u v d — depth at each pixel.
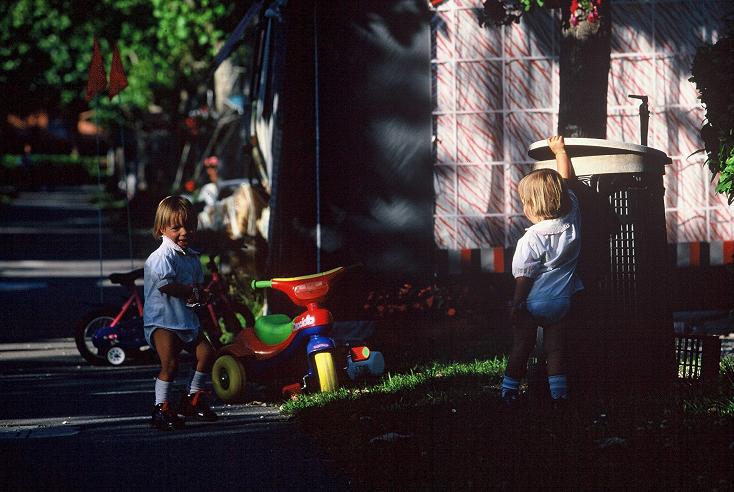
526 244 8.27
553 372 8.36
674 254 13.40
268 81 14.77
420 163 12.95
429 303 12.75
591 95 10.91
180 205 8.85
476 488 6.26
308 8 12.68
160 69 43.78
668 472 6.43
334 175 12.81
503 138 13.40
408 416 8.39
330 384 9.69
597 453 6.96
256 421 9.04
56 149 114.50
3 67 46.34
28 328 16.03
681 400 8.06
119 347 12.62
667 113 13.59
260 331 10.23
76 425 8.99
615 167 8.65
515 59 13.40
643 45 13.55
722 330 12.83
